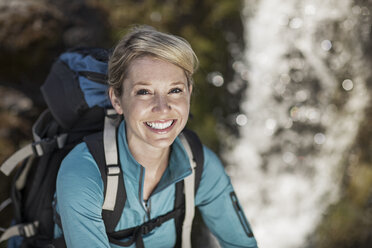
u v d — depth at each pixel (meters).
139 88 1.03
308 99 2.86
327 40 2.77
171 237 1.27
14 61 2.55
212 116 2.83
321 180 2.96
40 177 1.23
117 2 2.74
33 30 2.57
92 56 1.28
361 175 3.05
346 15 2.75
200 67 2.77
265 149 2.93
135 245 1.18
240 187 2.95
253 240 1.33
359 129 2.99
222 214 1.29
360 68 2.88
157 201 1.17
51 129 1.33
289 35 2.79
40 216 1.24
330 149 2.95
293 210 2.94
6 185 2.32
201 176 1.23
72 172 1.05
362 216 3.01
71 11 2.73
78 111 1.25
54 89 1.30
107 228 1.13
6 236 1.26
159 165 1.19
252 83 2.88
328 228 2.95
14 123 2.42
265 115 2.90
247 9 2.83
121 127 1.14
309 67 2.81
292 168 2.93
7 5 2.56
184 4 2.81
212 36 2.82
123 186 1.09
